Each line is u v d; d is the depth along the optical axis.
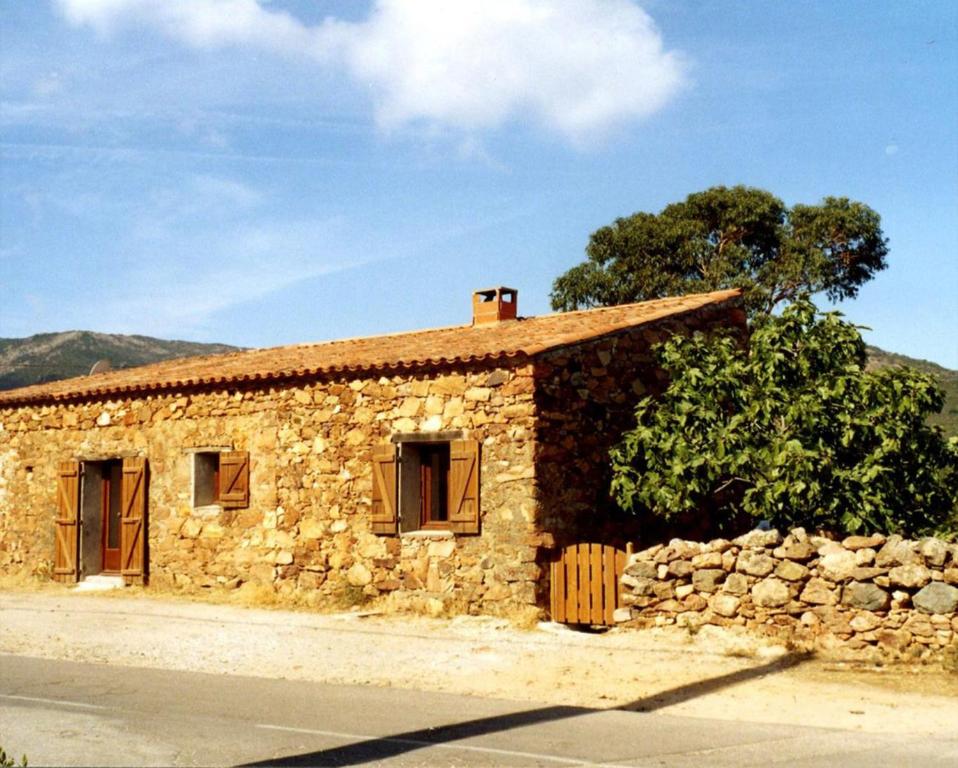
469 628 11.88
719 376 12.20
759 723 7.66
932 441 11.82
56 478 17.45
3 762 5.48
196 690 8.95
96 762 6.41
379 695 8.77
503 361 12.62
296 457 14.48
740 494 14.91
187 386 15.65
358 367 13.75
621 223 32.56
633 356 14.05
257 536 14.77
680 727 7.50
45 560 17.52
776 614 10.48
